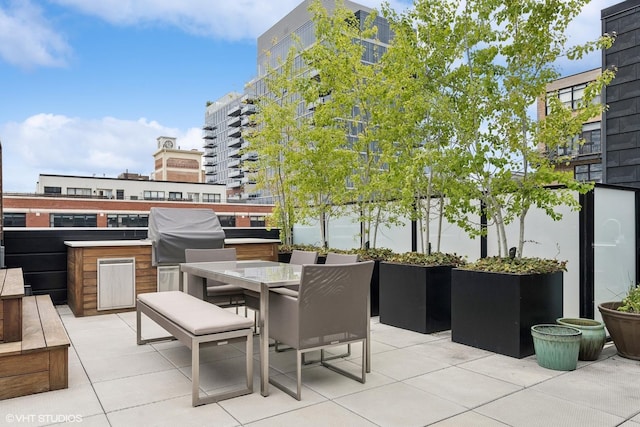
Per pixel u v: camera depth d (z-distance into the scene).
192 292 4.51
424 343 4.20
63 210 25.03
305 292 2.87
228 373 3.36
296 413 2.64
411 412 2.65
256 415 2.61
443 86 4.86
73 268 5.57
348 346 3.83
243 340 2.94
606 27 5.46
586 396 2.89
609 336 4.19
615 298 4.48
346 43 6.28
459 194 4.41
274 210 8.23
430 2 4.73
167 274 5.86
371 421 2.53
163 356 3.77
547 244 4.64
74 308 5.45
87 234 6.28
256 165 8.23
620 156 5.33
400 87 5.24
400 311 4.80
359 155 6.47
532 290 3.78
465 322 4.11
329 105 6.47
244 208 31.17
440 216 5.24
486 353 3.86
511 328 3.74
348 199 6.82
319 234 7.90
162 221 6.08
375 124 6.00
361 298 3.19
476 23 4.39
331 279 2.97
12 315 3.04
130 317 5.30
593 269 4.24
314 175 6.76
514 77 4.05
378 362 3.62
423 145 5.11
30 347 2.92
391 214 6.43
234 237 8.03
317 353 3.91
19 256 5.82
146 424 2.49
